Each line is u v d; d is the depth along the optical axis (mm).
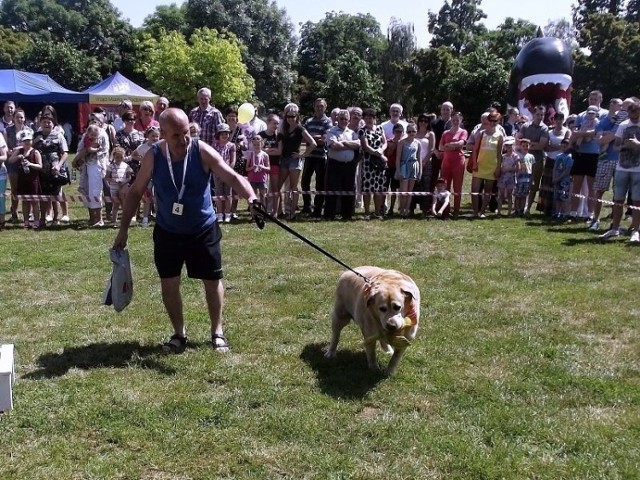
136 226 9883
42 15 62188
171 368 4359
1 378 3641
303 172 10984
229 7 57062
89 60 48312
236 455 3260
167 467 3146
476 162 10930
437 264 7496
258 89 55656
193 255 4590
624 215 10664
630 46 35812
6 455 3236
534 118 11102
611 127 9969
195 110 10578
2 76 24719
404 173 10758
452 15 60438
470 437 3451
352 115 10820
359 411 3799
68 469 3115
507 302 5992
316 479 3059
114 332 5105
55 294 6211
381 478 3074
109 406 3756
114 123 15539
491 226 10086
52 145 9969
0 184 9664
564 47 18797
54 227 9930
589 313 5652
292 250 8203
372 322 4117
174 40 40875
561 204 10789
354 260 7676
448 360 4574
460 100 29875
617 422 3641
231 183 4527
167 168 4414
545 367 4445
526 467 3156
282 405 3830
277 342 4930
